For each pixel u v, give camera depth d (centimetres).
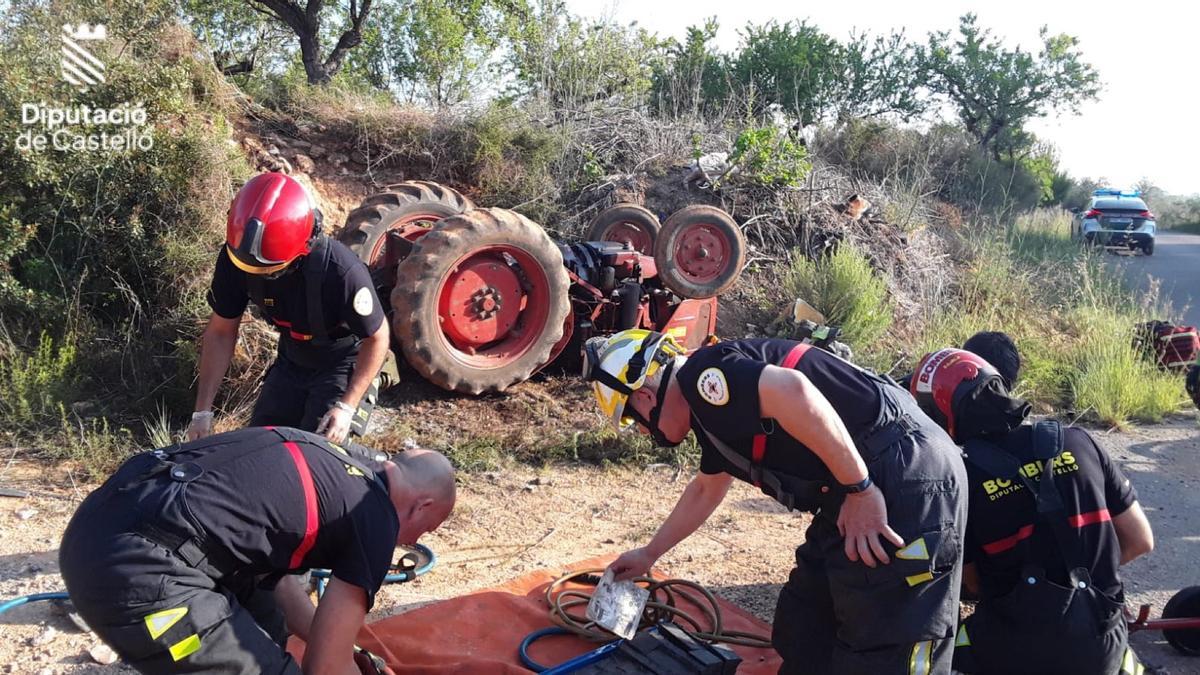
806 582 314
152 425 620
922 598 271
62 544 249
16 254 710
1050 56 2289
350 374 406
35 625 374
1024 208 2042
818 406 257
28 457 567
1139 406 809
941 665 280
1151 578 486
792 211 1053
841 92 1884
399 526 276
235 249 354
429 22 1925
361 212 740
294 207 360
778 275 991
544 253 677
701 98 1395
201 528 242
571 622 370
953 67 2258
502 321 681
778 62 1653
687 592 416
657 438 296
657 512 550
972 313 1071
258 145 897
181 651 240
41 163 703
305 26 1562
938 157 1725
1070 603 304
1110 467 327
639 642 329
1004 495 311
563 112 1095
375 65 1983
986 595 321
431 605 386
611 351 290
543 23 1247
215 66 924
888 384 290
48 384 622
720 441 280
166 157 736
